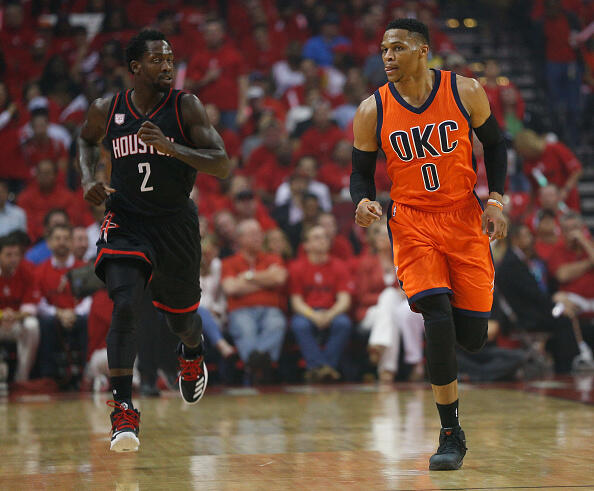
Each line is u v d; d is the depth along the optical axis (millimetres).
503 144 12477
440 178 12023
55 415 19297
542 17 49156
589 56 46406
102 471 11688
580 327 30938
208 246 28656
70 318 26984
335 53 47281
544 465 11680
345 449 13492
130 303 11883
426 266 11953
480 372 27422
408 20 12023
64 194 33156
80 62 44000
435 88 12039
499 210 12094
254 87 43438
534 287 29172
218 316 29250
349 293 29625
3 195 31125
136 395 24281
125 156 12516
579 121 46406
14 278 27250
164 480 10914
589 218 43656
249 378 28078
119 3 48469
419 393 23938
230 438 14969
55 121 39656
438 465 11352
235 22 49094
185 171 12625
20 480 11016
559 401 20562
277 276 28953
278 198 36281
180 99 12477
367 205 12031
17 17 44625
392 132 12125
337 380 29375
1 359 26562
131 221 12633
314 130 38562
